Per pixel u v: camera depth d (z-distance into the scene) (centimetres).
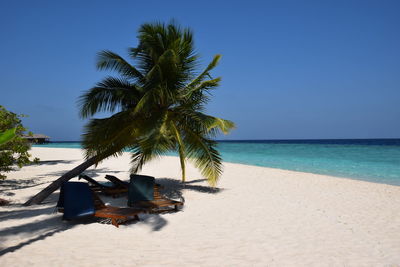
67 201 553
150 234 512
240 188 1023
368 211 699
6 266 362
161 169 1669
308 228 559
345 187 1046
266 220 614
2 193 889
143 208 640
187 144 871
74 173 793
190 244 465
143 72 856
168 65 749
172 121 815
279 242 479
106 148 804
